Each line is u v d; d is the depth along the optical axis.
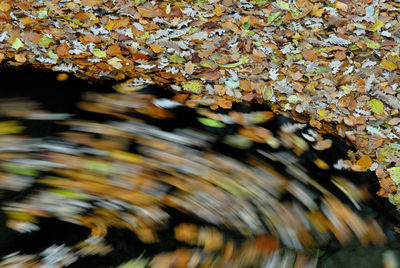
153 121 3.13
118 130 3.04
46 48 3.59
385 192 2.81
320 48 3.86
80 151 2.87
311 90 3.51
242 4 4.19
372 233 2.56
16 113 3.06
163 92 3.38
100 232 2.45
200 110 3.28
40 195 2.61
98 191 2.65
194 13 4.04
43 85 3.31
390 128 3.28
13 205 2.55
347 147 3.12
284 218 2.59
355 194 2.78
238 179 2.80
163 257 2.35
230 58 3.70
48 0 3.96
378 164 3.00
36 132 2.96
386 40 3.97
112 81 3.42
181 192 2.68
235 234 2.48
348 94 3.50
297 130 3.21
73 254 2.35
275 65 3.68
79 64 3.52
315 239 2.50
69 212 2.54
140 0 4.05
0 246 2.36
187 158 2.90
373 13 4.19
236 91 3.46
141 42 3.75
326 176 2.88
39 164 2.77
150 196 2.65
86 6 3.96
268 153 3.01
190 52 3.71
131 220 2.52
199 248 2.40
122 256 2.35
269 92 3.48
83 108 3.17
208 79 3.53
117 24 3.84
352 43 3.92
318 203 2.70
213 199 2.66
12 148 2.84
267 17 4.10
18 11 3.80
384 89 3.55
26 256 2.33
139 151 2.91
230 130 3.15
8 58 3.49
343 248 2.46
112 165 2.80
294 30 3.99
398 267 2.37
